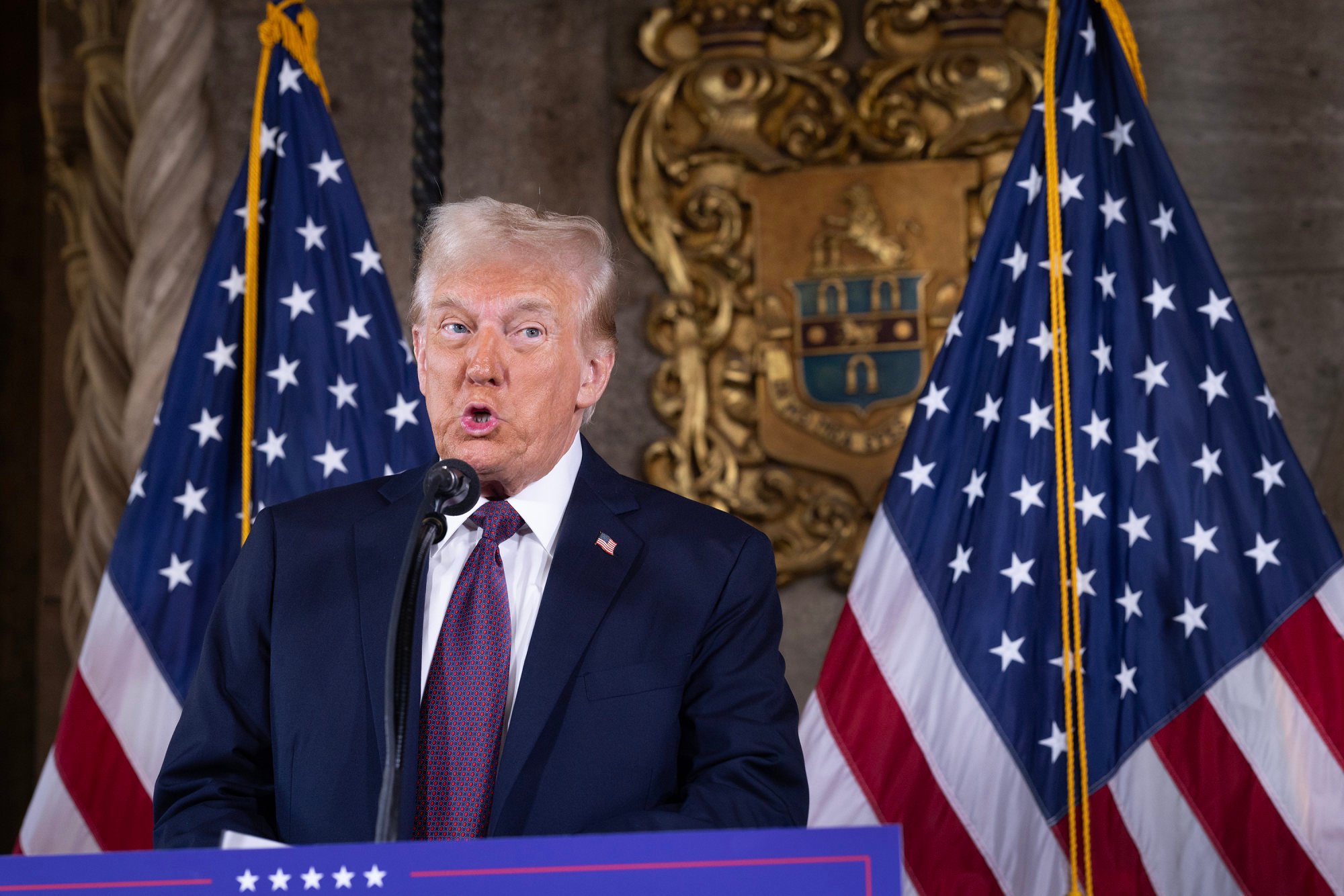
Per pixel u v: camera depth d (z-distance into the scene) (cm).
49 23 707
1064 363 447
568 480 276
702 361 641
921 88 640
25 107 716
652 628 262
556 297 265
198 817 246
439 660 252
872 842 172
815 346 635
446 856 174
